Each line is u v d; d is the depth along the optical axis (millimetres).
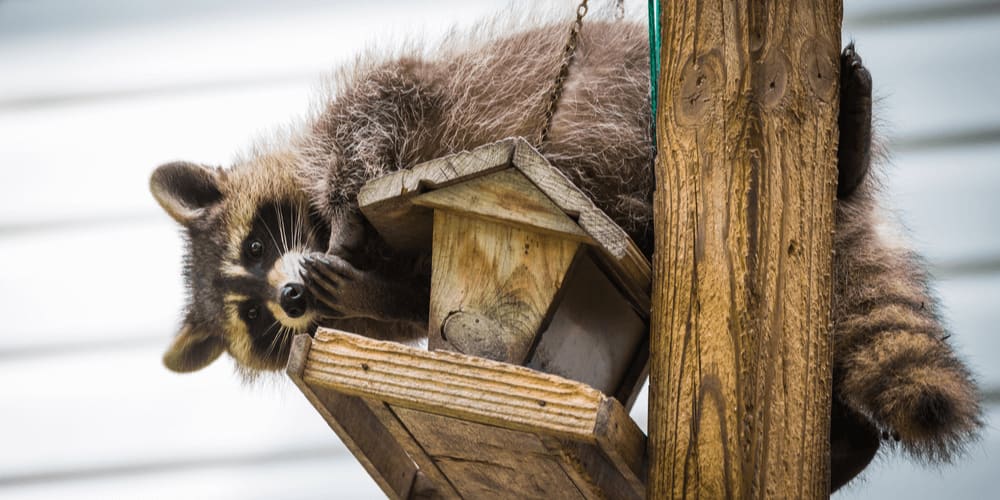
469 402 4070
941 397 4488
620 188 5520
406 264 5629
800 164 4129
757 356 3939
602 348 4820
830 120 4227
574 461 4137
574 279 4707
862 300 5074
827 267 4109
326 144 6434
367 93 6254
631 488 4414
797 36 4215
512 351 4492
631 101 5684
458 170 4496
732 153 4105
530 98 5820
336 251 5855
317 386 4309
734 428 3889
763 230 4039
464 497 4957
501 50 6125
